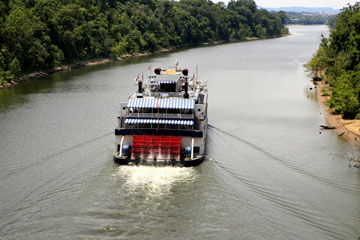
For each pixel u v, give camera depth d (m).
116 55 174.38
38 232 33.75
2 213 36.78
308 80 119.56
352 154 54.47
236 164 49.31
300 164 50.25
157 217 36.19
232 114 76.25
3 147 54.69
